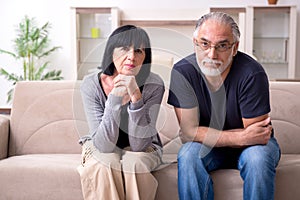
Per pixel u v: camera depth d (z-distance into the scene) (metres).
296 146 2.42
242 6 5.45
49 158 2.26
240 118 2.03
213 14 1.96
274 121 2.43
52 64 5.61
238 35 1.96
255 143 1.97
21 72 5.60
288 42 5.28
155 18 5.43
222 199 1.98
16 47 5.38
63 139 2.47
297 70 5.49
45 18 5.58
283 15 5.33
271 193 1.87
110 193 1.89
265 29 5.34
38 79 5.24
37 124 2.49
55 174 2.06
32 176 2.08
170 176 2.01
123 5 5.55
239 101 1.99
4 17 5.57
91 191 1.92
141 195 1.90
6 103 5.56
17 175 2.09
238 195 1.97
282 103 2.45
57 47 5.37
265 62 5.36
